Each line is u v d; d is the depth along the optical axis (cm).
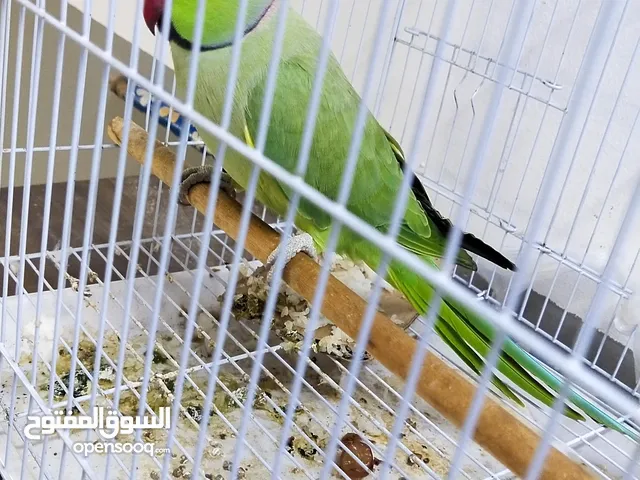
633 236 97
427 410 94
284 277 62
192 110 40
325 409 92
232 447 83
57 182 152
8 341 92
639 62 93
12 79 152
